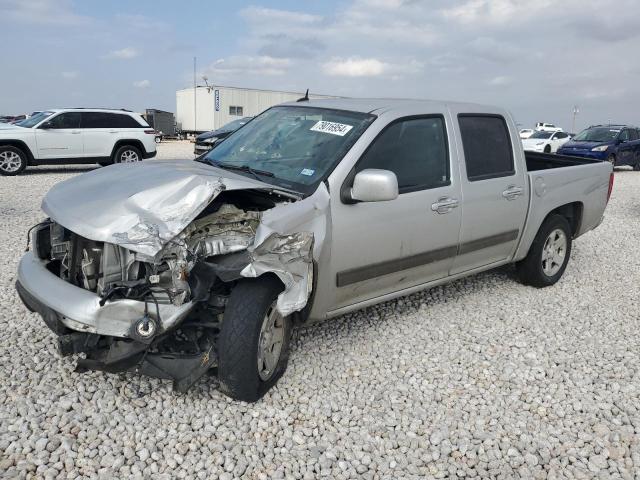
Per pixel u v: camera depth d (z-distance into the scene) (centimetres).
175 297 285
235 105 3566
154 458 274
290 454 285
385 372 372
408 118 412
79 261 310
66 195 332
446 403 341
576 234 604
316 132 402
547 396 353
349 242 362
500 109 503
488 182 463
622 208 1135
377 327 441
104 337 295
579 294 552
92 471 263
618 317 494
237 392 310
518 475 280
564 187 552
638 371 392
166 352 301
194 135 3822
